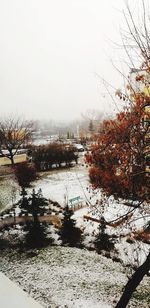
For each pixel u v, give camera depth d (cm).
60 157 4772
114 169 964
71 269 1609
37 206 2041
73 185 3531
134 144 894
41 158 4647
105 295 1377
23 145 5403
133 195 973
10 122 4991
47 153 4694
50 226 2209
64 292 1400
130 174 922
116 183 971
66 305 1298
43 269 1616
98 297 1359
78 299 1341
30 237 1908
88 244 1902
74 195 3031
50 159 4697
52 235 2070
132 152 906
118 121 898
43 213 2448
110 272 1570
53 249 1859
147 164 904
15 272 1595
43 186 3572
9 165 4603
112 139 923
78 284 1463
